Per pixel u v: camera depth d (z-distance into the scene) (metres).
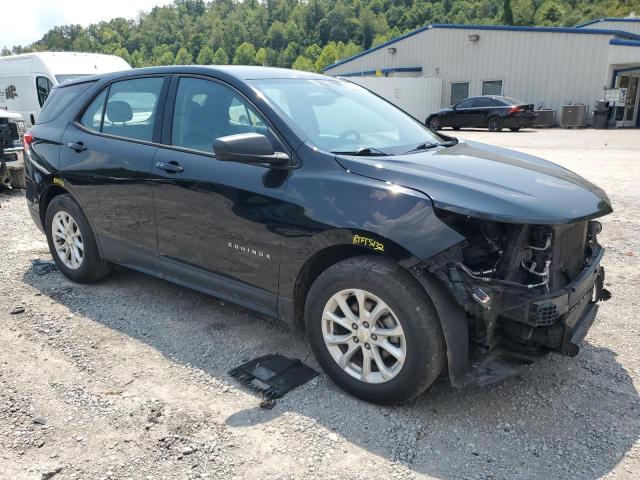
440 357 2.85
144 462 2.65
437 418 3.00
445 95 31.45
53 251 5.00
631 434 2.88
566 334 2.86
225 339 3.89
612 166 11.51
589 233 3.55
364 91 4.47
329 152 3.24
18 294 4.65
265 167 3.35
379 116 4.07
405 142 3.76
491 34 28.66
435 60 31.52
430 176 2.96
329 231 3.03
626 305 4.46
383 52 34.28
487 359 2.96
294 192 3.19
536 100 27.61
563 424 2.96
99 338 3.88
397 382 2.95
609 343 3.85
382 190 2.93
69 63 14.10
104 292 4.71
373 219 2.88
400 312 2.85
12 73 14.55
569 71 26.25
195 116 3.82
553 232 2.87
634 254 5.68
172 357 3.63
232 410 3.06
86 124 4.59
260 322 4.16
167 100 4.00
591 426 2.94
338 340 3.17
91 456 2.68
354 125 3.75
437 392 3.24
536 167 3.49
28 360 3.57
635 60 23.89
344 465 2.64
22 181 9.22
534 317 2.70
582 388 3.30
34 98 14.11
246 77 3.72
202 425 2.92
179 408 3.07
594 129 24.33
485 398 3.19
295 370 3.47
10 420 2.94
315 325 3.23
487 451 2.74
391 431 2.89
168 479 2.54
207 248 3.69
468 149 3.82
